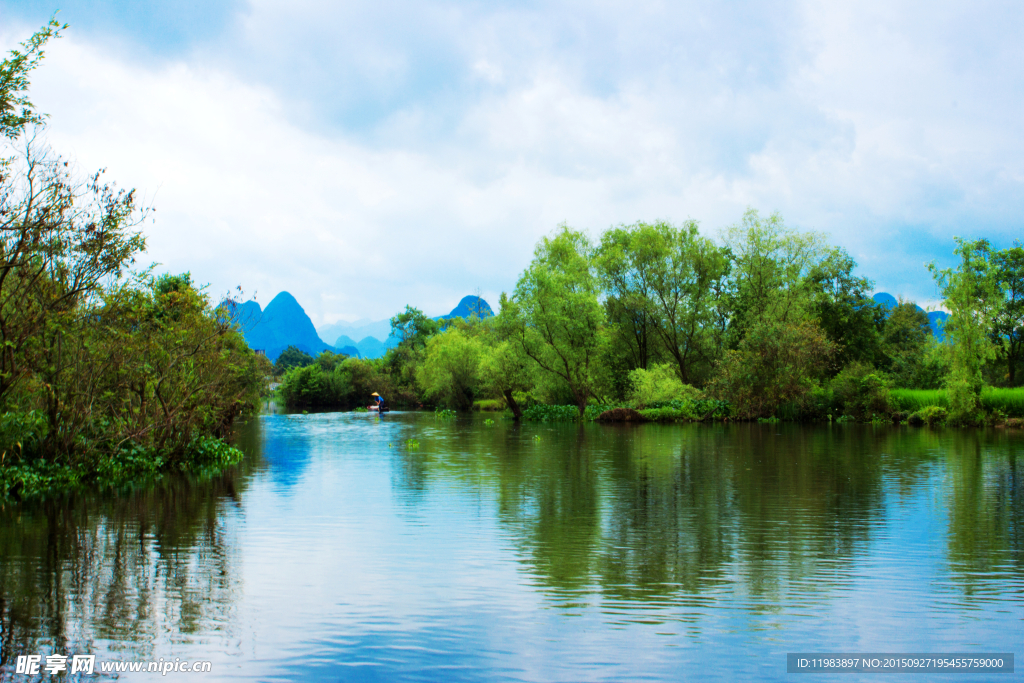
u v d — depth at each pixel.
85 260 16.38
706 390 44.59
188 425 20.67
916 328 72.12
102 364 17.98
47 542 10.66
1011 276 46.25
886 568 9.14
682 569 9.11
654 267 50.22
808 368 42.72
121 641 6.73
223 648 6.57
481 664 6.22
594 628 7.05
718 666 6.16
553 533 11.18
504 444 27.72
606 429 37.06
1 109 14.75
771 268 50.00
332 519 12.34
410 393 87.06
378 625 7.16
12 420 15.55
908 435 31.31
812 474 18.02
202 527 11.70
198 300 22.03
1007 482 16.48
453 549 10.17
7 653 6.43
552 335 46.47
